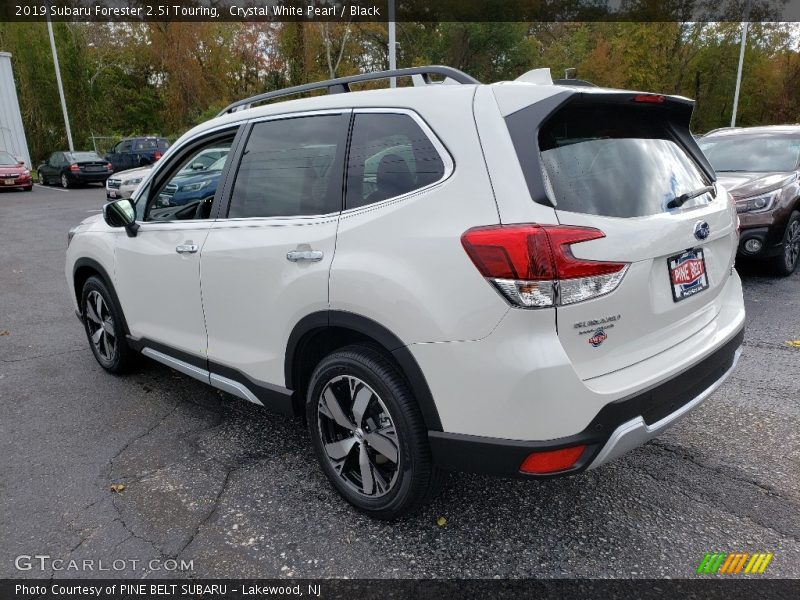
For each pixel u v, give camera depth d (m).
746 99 41.75
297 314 2.67
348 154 2.61
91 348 4.62
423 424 2.38
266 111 3.04
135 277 3.73
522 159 2.11
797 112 40.97
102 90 38.56
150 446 3.40
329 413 2.72
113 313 4.12
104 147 35.81
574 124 2.32
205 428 3.62
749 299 6.05
